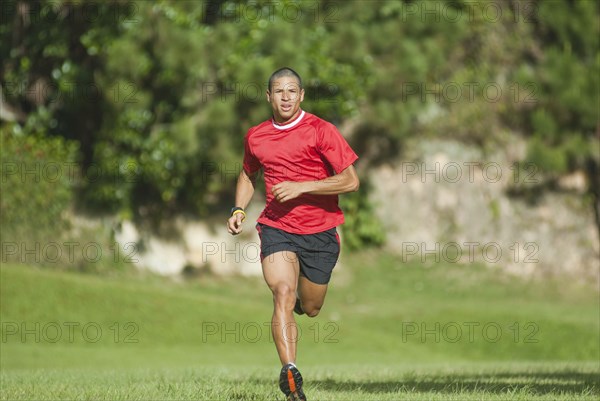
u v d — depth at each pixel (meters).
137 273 71.81
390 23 73.50
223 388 21.92
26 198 67.81
